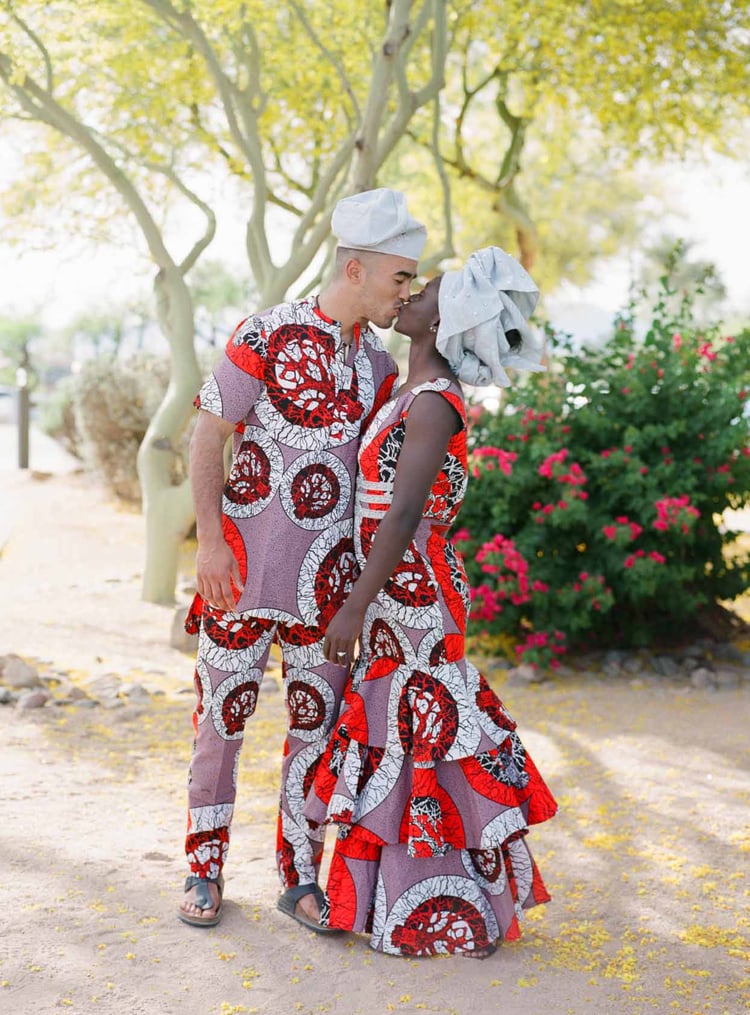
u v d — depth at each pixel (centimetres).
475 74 1166
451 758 258
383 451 259
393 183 1252
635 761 438
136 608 726
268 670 579
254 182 718
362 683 270
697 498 578
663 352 629
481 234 1341
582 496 574
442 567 265
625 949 277
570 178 1516
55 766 406
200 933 273
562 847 349
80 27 747
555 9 805
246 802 383
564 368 628
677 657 605
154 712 493
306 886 283
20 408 1545
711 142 987
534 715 507
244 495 266
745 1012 246
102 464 1196
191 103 834
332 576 268
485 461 584
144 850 326
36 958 253
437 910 266
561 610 587
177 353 757
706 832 363
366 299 262
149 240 747
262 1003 241
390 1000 245
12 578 821
